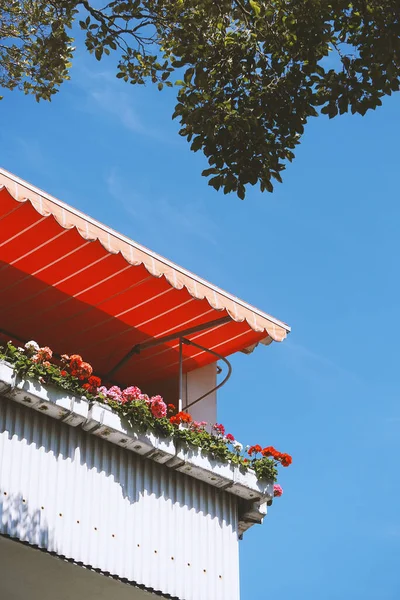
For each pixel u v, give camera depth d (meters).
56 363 13.73
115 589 11.52
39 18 11.86
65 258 11.80
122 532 11.46
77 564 11.01
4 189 10.62
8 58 12.07
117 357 13.88
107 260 11.80
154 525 11.80
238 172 9.72
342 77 9.53
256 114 9.72
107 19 10.85
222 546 12.35
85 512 11.21
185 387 14.13
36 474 10.95
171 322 13.12
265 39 9.66
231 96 9.80
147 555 11.58
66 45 11.85
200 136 9.77
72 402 11.35
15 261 11.93
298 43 9.49
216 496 12.61
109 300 12.64
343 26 9.53
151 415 11.95
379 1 9.29
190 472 12.29
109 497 11.51
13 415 11.02
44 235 11.38
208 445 12.44
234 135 9.69
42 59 11.98
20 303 12.77
